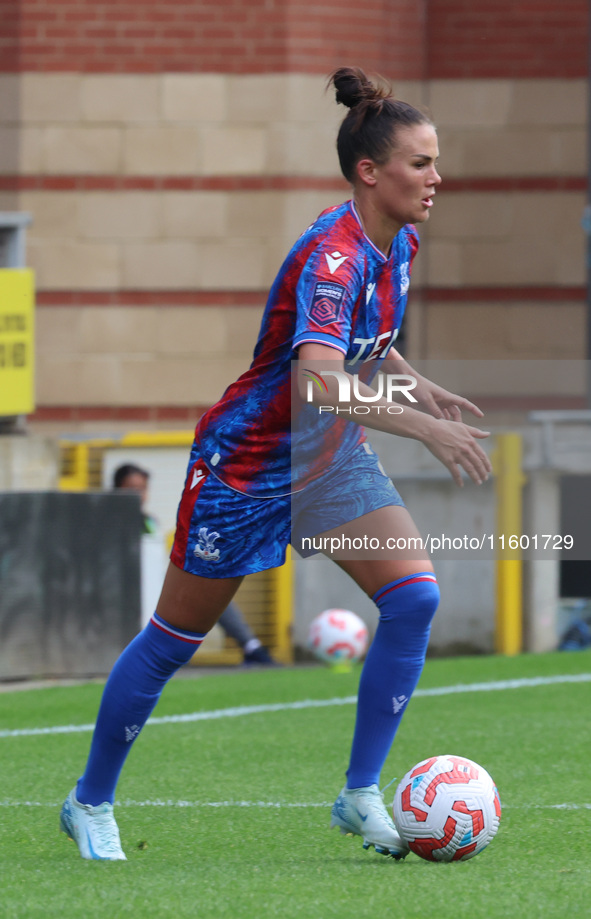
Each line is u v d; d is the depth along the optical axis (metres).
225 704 29.70
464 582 38.59
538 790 19.28
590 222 47.53
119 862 14.27
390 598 13.95
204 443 13.81
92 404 53.75
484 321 55.19
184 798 18.83
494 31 54.50
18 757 22.73
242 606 38.97
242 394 13.73
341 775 20.88
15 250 37.12
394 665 14.04
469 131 54.81
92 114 53.12
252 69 52.72
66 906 12.05
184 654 14.10
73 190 53.34
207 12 52.69
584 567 39.88
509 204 55.06
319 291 13.19
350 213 13.57
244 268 53.28
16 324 36.25
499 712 27.70
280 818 17.22
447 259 55.16
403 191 13.37
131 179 53.25
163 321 53.62
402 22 54.16
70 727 26.34
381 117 13.41
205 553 13.78
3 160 53.31
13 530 33.38
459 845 13.72
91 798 14.52
